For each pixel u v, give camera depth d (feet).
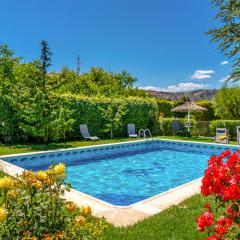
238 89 87.76
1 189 9.29
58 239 8.96
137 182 34.55
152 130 74.23
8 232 8.81
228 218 9.49
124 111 65.62
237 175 9.31
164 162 47.19
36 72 59.06
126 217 17.46
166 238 14.34
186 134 71.92
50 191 9.97
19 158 39.47
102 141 56.65
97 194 29.45
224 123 66.08
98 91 93.09
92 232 9.54
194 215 17.33
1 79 63.36
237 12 61.62
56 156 43.75
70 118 57.11
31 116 48.47
